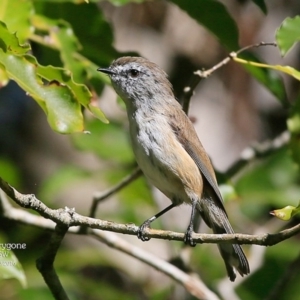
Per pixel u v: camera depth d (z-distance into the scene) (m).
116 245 10.16
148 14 14.56
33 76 6.65
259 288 12.72
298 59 15.02
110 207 13.34
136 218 12.61
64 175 12.75
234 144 14.80
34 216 9.52
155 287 13.08
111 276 13.79
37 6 9.51
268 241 6.73
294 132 9.33
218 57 14.84
